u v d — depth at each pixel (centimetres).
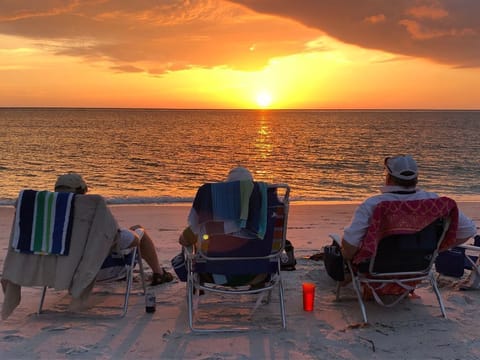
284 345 325
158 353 312
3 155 3162
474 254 591
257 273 352
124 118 12888
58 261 349
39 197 347
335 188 1875
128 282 387
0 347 318
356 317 378
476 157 3183
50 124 8469
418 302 412
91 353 311
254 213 333
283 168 2594
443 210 337
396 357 306
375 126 8819
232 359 304
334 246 418
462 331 348
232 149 3878
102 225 351
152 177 2202
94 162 2822
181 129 7419
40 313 384
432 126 8812
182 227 897
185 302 416
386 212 334
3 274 354
